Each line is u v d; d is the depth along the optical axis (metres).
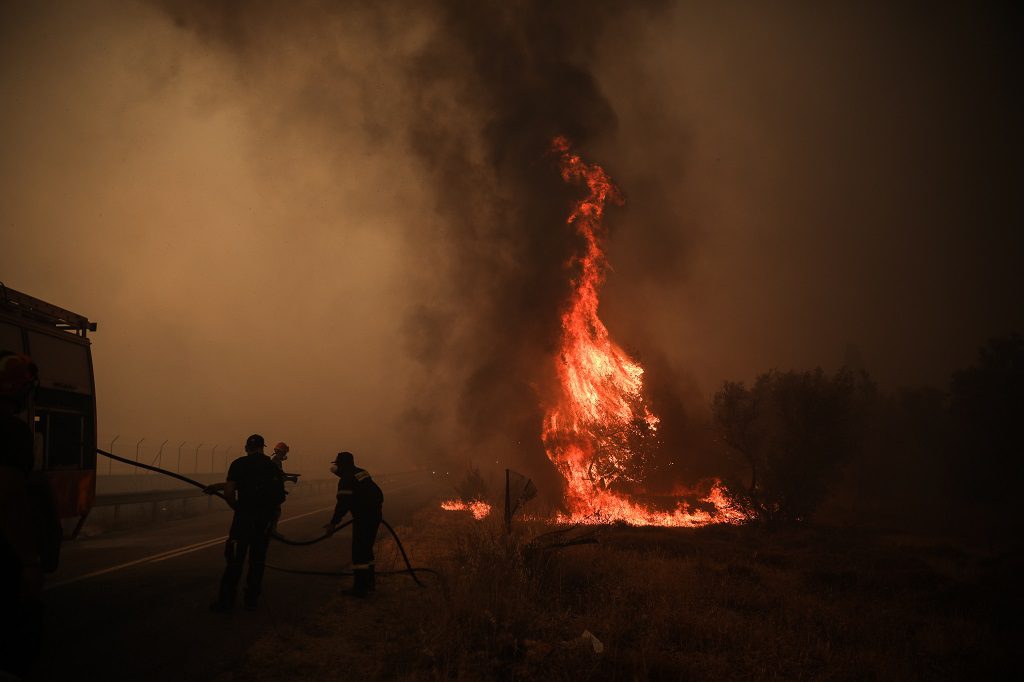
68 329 9.75
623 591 8.28
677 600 8.18
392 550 12.76
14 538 2.45
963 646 7.09
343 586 9.20
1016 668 6.38
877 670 5.98
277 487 7.70
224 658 5.65
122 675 5.06
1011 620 8.45
